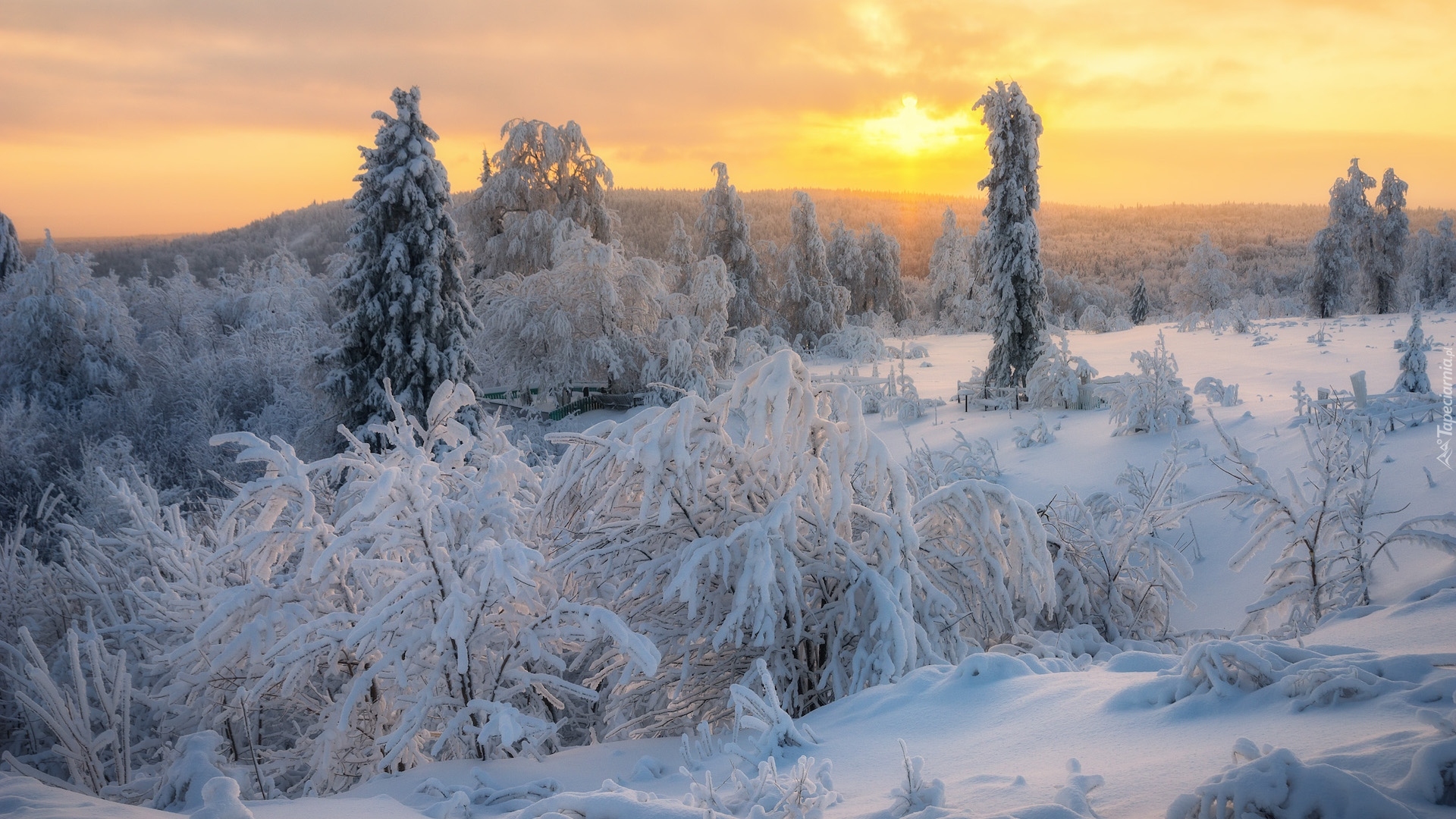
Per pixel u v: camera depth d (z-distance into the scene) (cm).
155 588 761
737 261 5197
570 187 4003
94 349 3003
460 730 581
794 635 705
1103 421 2086
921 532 805
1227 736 315
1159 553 858
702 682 744
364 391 2117
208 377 2852
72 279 3084
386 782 495
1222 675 366
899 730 444
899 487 718
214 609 602
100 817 295
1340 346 2748
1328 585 766
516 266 3878
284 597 614
